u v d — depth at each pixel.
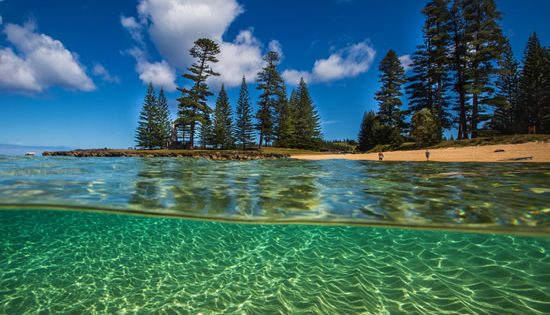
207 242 5.34
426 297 3.31
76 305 3.24
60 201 5.96
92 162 16.89
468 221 4.69
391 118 41.47
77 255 4.71
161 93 55.84
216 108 52.03
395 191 7.32
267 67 44.97
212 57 41.12
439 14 32.38
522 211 5.10
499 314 2.93
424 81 36.31
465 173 10.17
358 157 24.14
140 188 7.73
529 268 3.90
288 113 52.41
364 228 5.14
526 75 34.81
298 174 11.37
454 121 33.25
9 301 3.31
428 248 4.73
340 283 3.75
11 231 5.76
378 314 3.01
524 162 13.33
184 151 31.23
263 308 3.18
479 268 3.96
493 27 29.39
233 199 6.57
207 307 3.21
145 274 4.09
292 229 5.38
